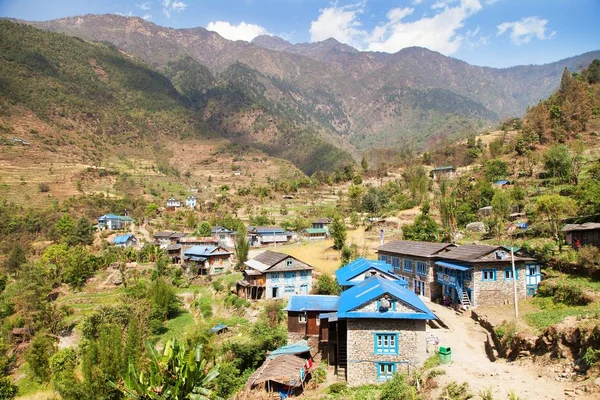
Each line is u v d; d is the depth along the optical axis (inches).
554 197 2266.2
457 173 5172.2
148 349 810.2
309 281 2511.1
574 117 4987.7
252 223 4773.6
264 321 1887.3
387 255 2512.3
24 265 3378.4
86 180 7268.7
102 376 1475.1
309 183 7012.8
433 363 1274.6
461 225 3122.5
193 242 3865.7
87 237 4571.9
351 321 1312.7
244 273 2576.3
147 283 3036.4
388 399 1118.4
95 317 2208.4
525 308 1651.1
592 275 1660.9
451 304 1962.4
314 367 1466.5
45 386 1883.6
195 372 797.2
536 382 1042.7
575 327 1099.3
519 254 1859.0
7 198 5802.2
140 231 5128.0
